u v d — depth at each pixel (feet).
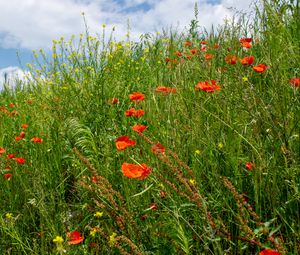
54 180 3.59
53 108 4.63
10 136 4.51
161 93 4.08
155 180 2.60
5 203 3.47
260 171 2.43
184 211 2.53
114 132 3.90
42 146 3.95
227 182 2.25
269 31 4.17
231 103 3.38
